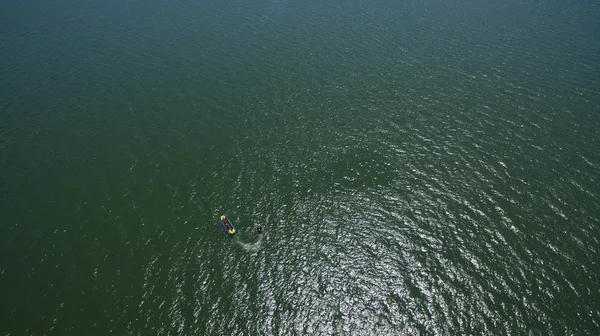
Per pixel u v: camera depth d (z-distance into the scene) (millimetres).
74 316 42375
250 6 131750
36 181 60344
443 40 103062
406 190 57562
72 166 63219
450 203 55031
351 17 120500
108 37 107562
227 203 56219
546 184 56906
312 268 47312
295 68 92062
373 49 99875
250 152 65938
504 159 62156
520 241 48969
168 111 76812
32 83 85625
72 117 74875
